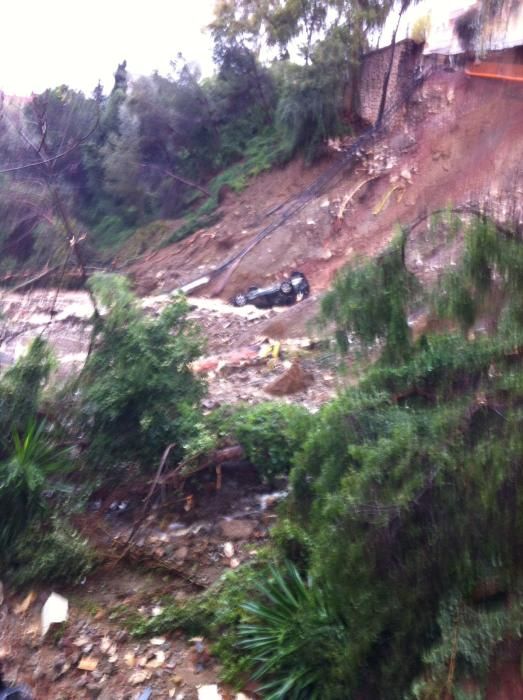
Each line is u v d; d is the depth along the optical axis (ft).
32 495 20.56
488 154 69.26
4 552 20.25
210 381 34.83
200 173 113.60
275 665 15.88
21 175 34.76
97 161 112.98
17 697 15.93
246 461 23.56
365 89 89.20
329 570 14.58
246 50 108.68
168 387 23.07
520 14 71.72
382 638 14.03
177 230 98.32
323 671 15.15
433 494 13.87
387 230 73.97
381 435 16.48
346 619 14.98
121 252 103.45
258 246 84.43
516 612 12.67
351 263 19.43
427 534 13.79
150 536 21.79
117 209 114.21
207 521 22.13
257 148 106.11
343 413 17.76
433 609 13.60
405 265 18.33
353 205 80.12
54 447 22.50
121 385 22.65
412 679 13.32
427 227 18.81
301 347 40.52
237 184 98.43
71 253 30.04
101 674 17.17
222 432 23.62
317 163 90.27
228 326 53.11
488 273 16.39
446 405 15.76
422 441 14.88
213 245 90.89
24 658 17.74
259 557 19.69
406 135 81.61
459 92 78.23
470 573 13.41
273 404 24.95
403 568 13.80
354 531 14.29
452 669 12.39
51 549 20.21
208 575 20.20
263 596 18.01
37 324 27.68
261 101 111.75
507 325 16.03
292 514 19.43
